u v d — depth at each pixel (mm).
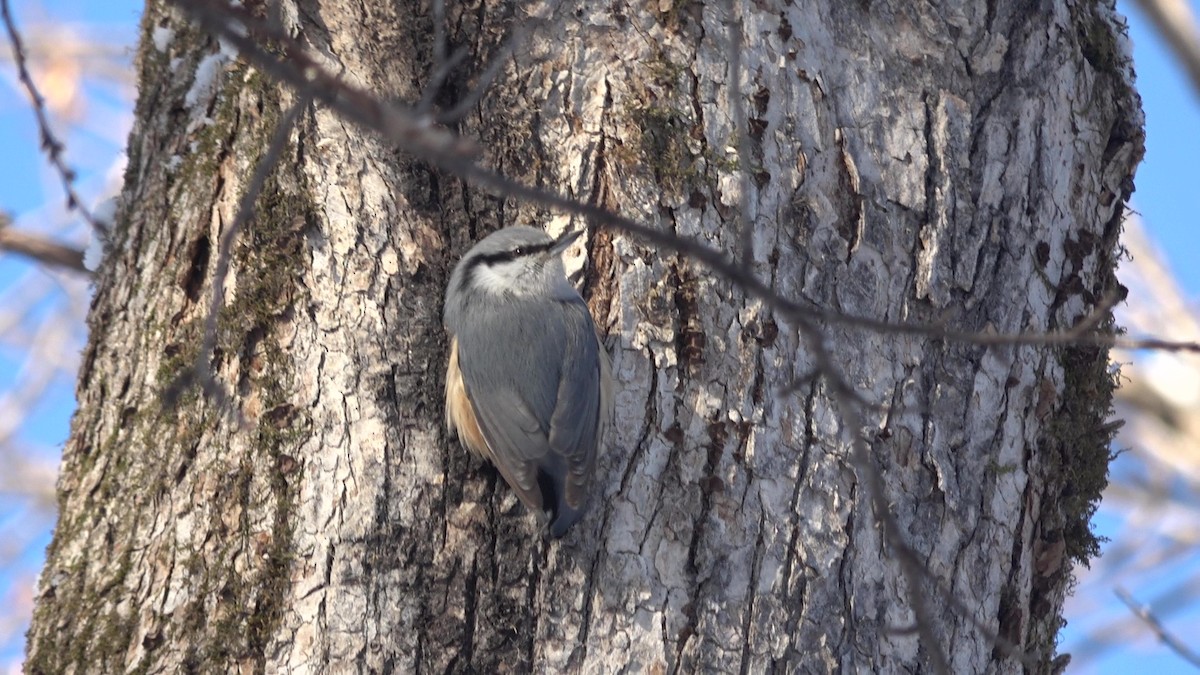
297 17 9375
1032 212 9367
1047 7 9672
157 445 8992
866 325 5766
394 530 8422
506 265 9094
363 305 8891
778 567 8359
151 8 10461
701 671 8133
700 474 8523
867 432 8672
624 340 8867
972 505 8859
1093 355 9555
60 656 8719
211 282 9172
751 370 8711
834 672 8258
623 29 9305
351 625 8156
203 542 8547
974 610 8734
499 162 9250
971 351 9023
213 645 8242
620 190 9047
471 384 8859
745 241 5973
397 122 4820
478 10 9453
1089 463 9617
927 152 9250
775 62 9188
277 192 9039
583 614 8305
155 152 9961
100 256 10203
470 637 8258
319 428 8578
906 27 9477
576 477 8484
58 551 9273
